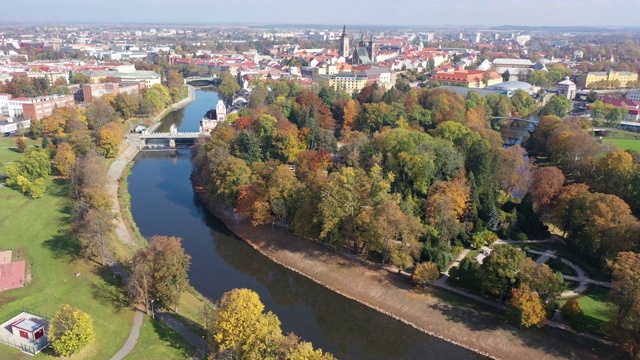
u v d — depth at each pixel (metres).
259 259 184.88
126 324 127.94
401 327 144.75
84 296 139.75
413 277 154.75
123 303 137.38
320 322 147.25
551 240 183.25
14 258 162.25
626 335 119.12
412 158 197.00
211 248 191.75
